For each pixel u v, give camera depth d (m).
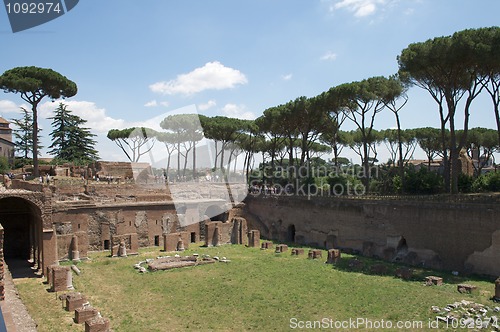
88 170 75.50
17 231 45.41
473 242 36.34
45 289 32.47
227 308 27.72
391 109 52.97
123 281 35.38
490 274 34.91
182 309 27.72
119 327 24.45
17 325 20.70
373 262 42.03
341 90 52.78
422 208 40.78
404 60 42.41
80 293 29.44
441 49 38.09
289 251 49.16
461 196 40.84
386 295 29.34
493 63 36.56
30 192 35.38
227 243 55.28
